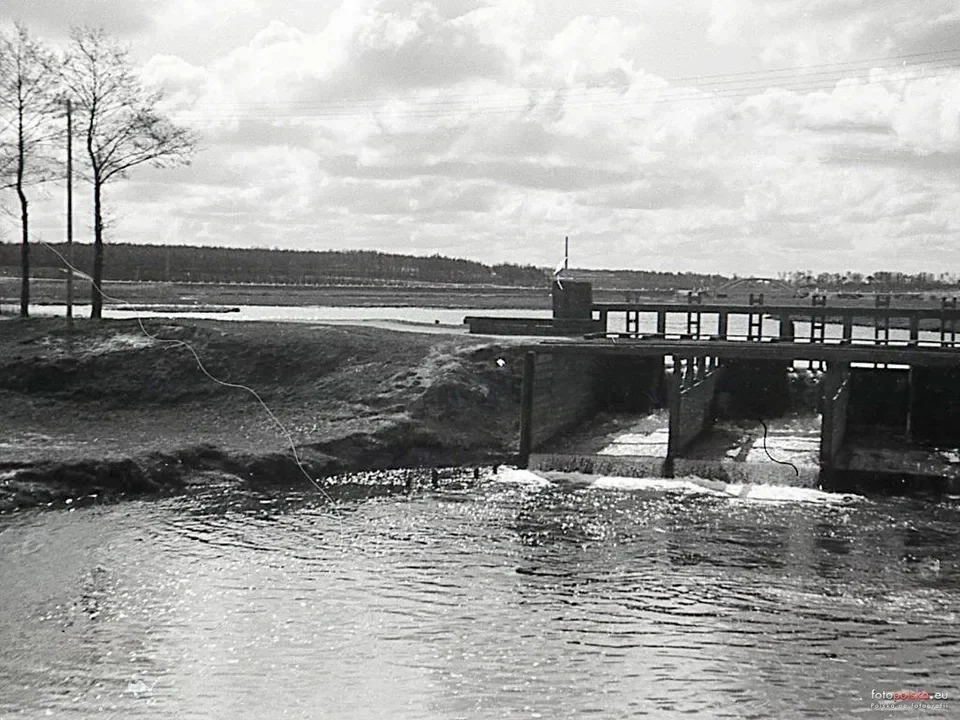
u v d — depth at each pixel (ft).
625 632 84.02
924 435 167.12
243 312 363.56
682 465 145.38
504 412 167.12
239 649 79.71
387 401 160.86
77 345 186.50
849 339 186.39
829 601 91.71
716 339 187.42
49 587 93.30
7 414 160.97
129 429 153.89
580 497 131.13
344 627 84.89
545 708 69.21
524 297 622.95
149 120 259.60
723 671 75.97
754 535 113.19
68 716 67.62
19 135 211.82
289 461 138.92
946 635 83.71
